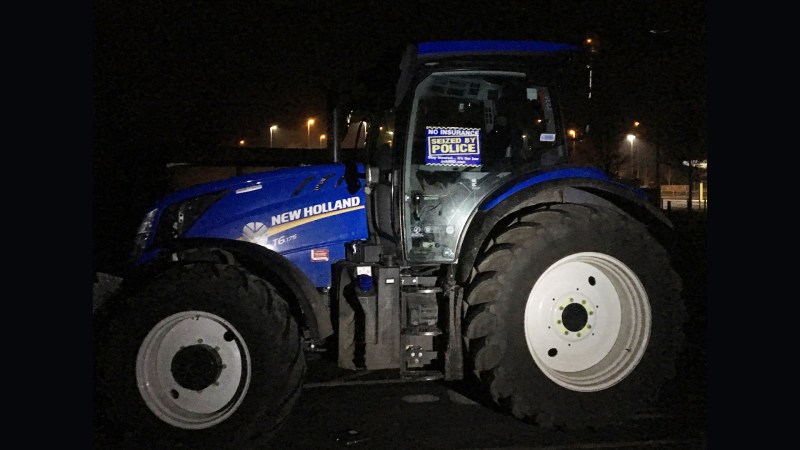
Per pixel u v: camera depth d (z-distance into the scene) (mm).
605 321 5125
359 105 5988
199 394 4777
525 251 4816
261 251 5141
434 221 5152
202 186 5469
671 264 5121
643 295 5051
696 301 9633
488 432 4938
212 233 5348
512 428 5023
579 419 4879
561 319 5043
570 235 4891
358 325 4961
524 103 5285
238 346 4785
